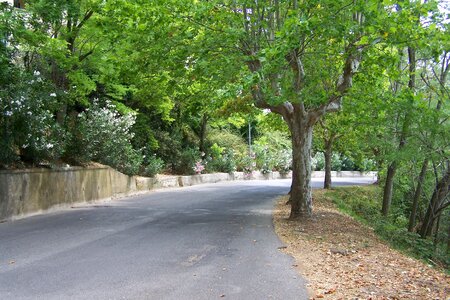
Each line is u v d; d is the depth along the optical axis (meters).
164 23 11.88
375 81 13.33
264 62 10.15
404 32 10.41
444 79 15.75
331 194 22.33
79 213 13.69
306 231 11.33
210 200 18.23
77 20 15.00
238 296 5.89
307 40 11.10
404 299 6.25
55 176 14.31
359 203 22.41
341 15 10.88
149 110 26.91
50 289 6.04
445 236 20.14
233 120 32.94
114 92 21.50
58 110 15.80
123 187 19.58
